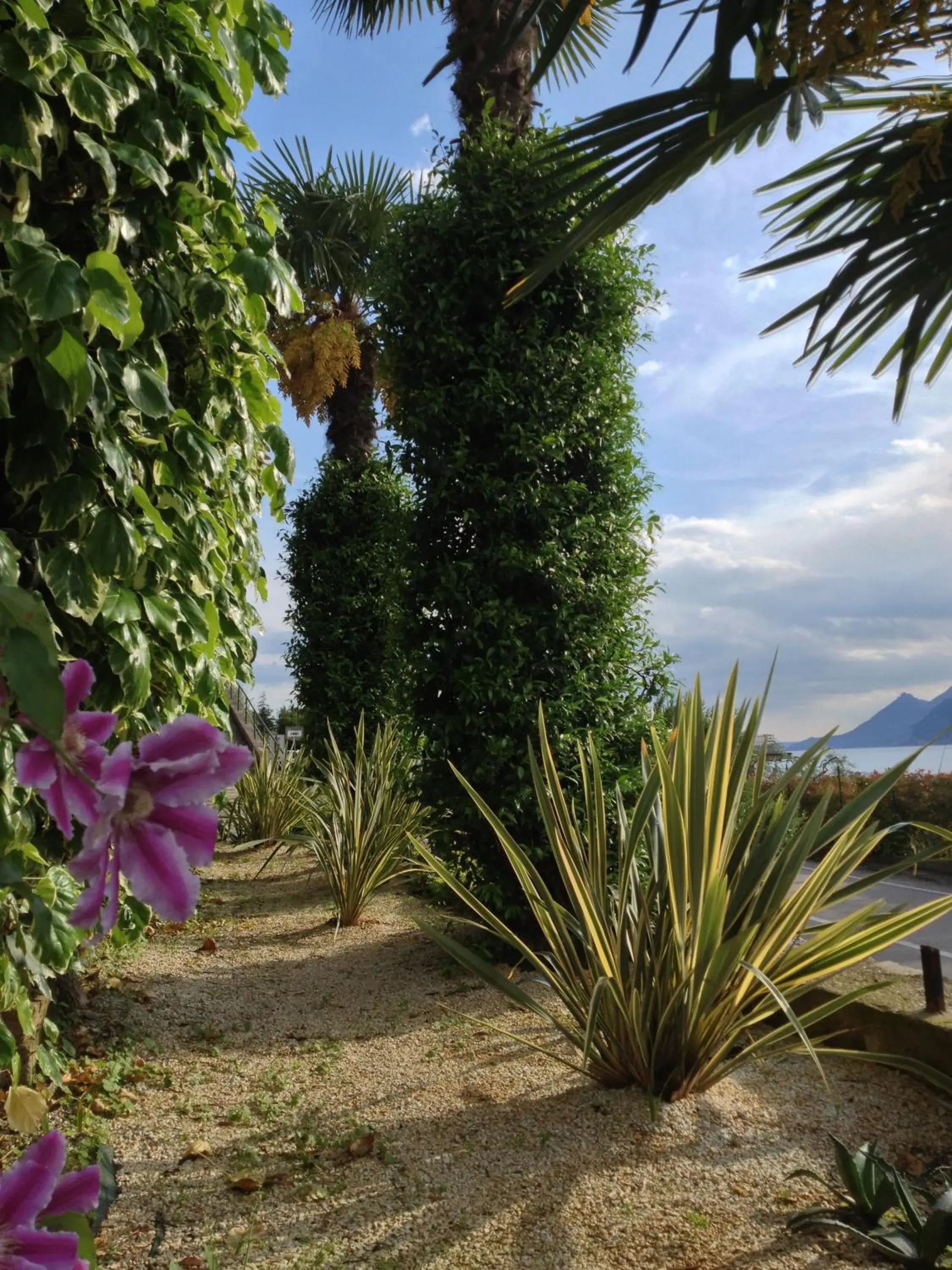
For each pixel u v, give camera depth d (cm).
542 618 471
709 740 279
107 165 199
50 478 192
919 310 364
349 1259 202
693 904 260
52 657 50
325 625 962
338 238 1133
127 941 249
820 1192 220
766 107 328
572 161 361
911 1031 282
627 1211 214
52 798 55
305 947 485
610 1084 275
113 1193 101
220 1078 311
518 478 469
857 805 265
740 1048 311
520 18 288
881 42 275
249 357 288
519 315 482
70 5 204
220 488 281
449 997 394
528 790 445
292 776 826
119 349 203
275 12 277
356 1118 275
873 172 375
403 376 507
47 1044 281
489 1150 247
